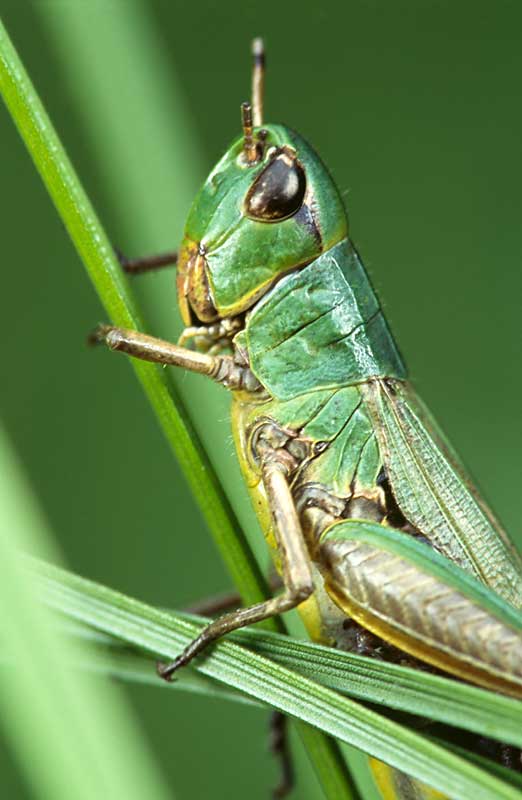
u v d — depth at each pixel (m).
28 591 0.07
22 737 0.07
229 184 0.08
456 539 0.08
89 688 0.07
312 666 0.07
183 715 0.09
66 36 0.08
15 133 0.09
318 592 0.08
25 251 0.09
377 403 0.08
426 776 0.07
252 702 0.07
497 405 0.09
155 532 0.09
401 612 0.08
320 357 0.08
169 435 0.07
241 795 0.09
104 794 0.07
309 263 0.08
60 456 0.09
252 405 0.08
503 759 0.08
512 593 0.08
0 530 0.07
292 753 0.08
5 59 0.07
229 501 0.07
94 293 0.09
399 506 0.08
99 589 0.07
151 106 0.08
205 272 0.08
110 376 0.09
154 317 0.08
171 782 0.09
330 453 0.08
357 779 0.08
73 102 0.08
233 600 0.08
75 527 0.09
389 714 0.07
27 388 0.09
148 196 0.08
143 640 0.07
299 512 0.08
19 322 0.09
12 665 0.07
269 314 0.08
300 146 0.08
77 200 0.07
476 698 0.07
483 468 0.09
